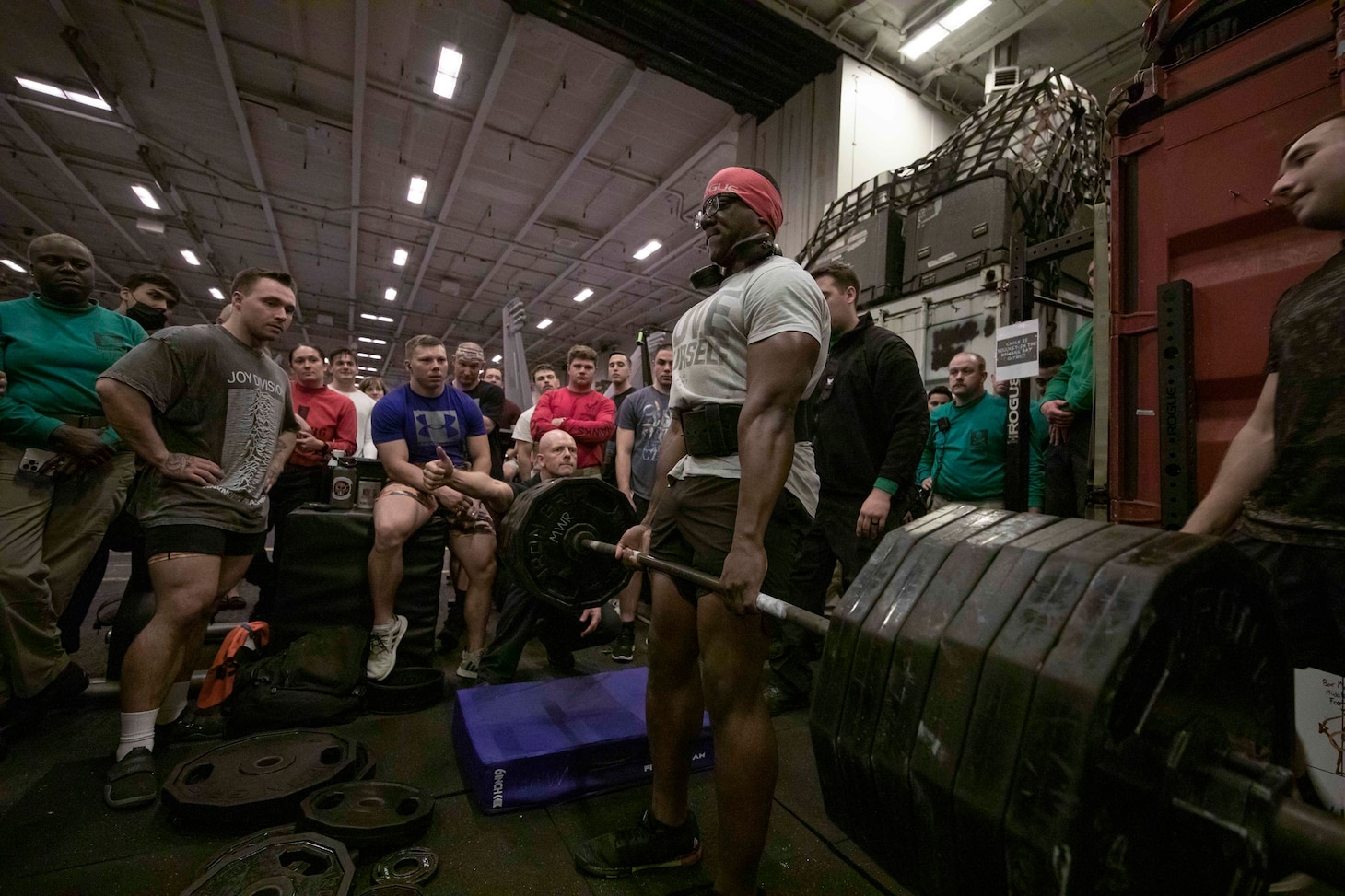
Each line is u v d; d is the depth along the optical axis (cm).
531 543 183
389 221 1062
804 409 126
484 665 241
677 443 142
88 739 192
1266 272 154
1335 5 142
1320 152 112
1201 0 168
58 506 206
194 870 132
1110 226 188
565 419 341
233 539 195
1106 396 195
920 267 376
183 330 186
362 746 183
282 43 648
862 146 600
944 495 315
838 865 144
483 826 155
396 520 238
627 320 1574
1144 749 48
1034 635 52
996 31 559
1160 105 177
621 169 851
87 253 217
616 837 141
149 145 844
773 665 241
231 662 205
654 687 132
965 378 299
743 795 108
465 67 668
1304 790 112
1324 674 109
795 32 572
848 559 225
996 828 49
